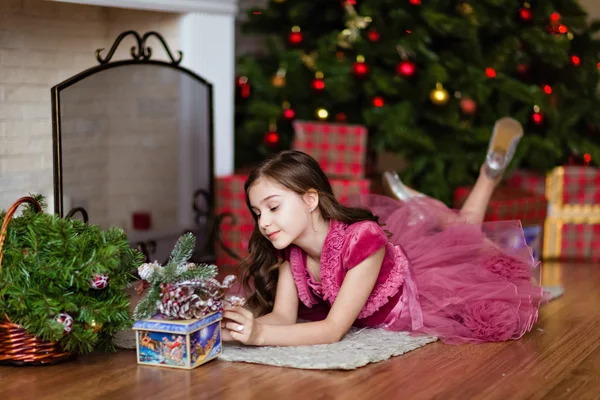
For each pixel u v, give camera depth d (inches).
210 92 126.1
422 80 131.7
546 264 136.0
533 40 134.6
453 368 76.9
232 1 131.5
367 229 82.1
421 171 137.2
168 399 67.9
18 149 103.4
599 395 70.3
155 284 75.2
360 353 78.6
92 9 116.0
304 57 139.5
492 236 95.9
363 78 133.3
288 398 68.2
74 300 73.9
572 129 143.1
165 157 122.3
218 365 76.7
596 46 145.6
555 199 139.3
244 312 78.4
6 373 74.5
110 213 115.9
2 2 100.3
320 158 131.5
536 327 92.6
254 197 82.6
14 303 71.9
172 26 125.3
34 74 105.9
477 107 138.9
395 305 87.8
